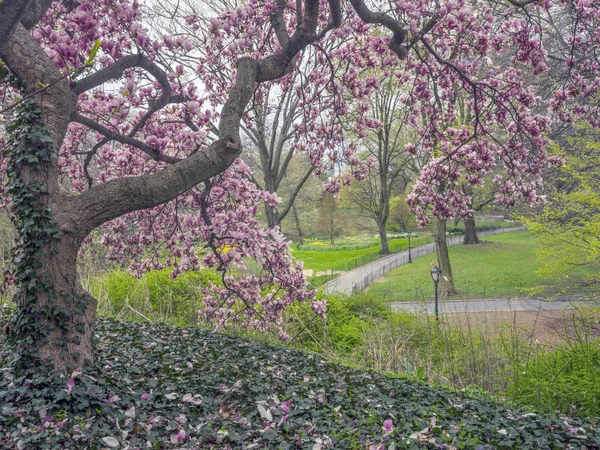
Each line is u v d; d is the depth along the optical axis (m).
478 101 7.84
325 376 6.55
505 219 60.78
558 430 5.14
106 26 6.00
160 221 8.28
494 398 6.68
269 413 4.73
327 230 48.28
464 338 9.49
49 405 4.14
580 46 7.15
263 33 8.89
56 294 4.72
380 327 11.09
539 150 7.38
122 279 11.80
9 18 3.25
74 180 7.68
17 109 4.87
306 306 11.42
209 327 9.77
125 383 5.09
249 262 13.39
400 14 6.69
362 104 8.15
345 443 4.35
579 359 7.23
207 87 8.99
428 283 25.89
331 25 6.71
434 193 7.80
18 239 4.96
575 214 12.09
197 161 5.44
